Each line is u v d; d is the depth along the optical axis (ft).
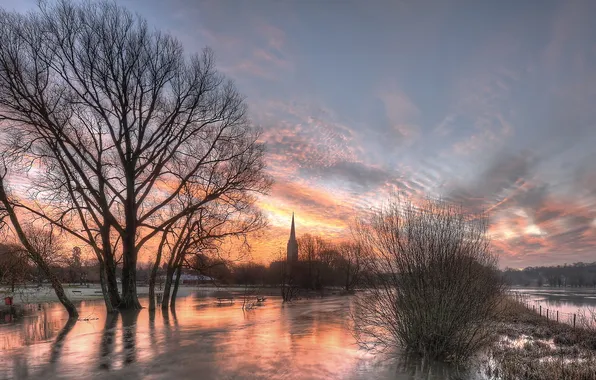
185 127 103.60
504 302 80.74
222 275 128.47
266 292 240.94
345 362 40.11
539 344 54.65
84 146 95.14
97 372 36.70
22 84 84.17
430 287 41.55
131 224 102.78
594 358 44.04
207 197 107.55
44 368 38.37
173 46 103.50
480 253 42.88
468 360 40.63
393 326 44.62
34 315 96.43
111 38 95.66
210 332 63.05
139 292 226.99
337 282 324.60
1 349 48.67
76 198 97.19
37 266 93.25
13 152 83.46
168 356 43.39
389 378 34.32
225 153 110.22
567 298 277.64
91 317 90.02
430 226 43.11
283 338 56.39
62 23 90.74
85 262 150.10
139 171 102.78
